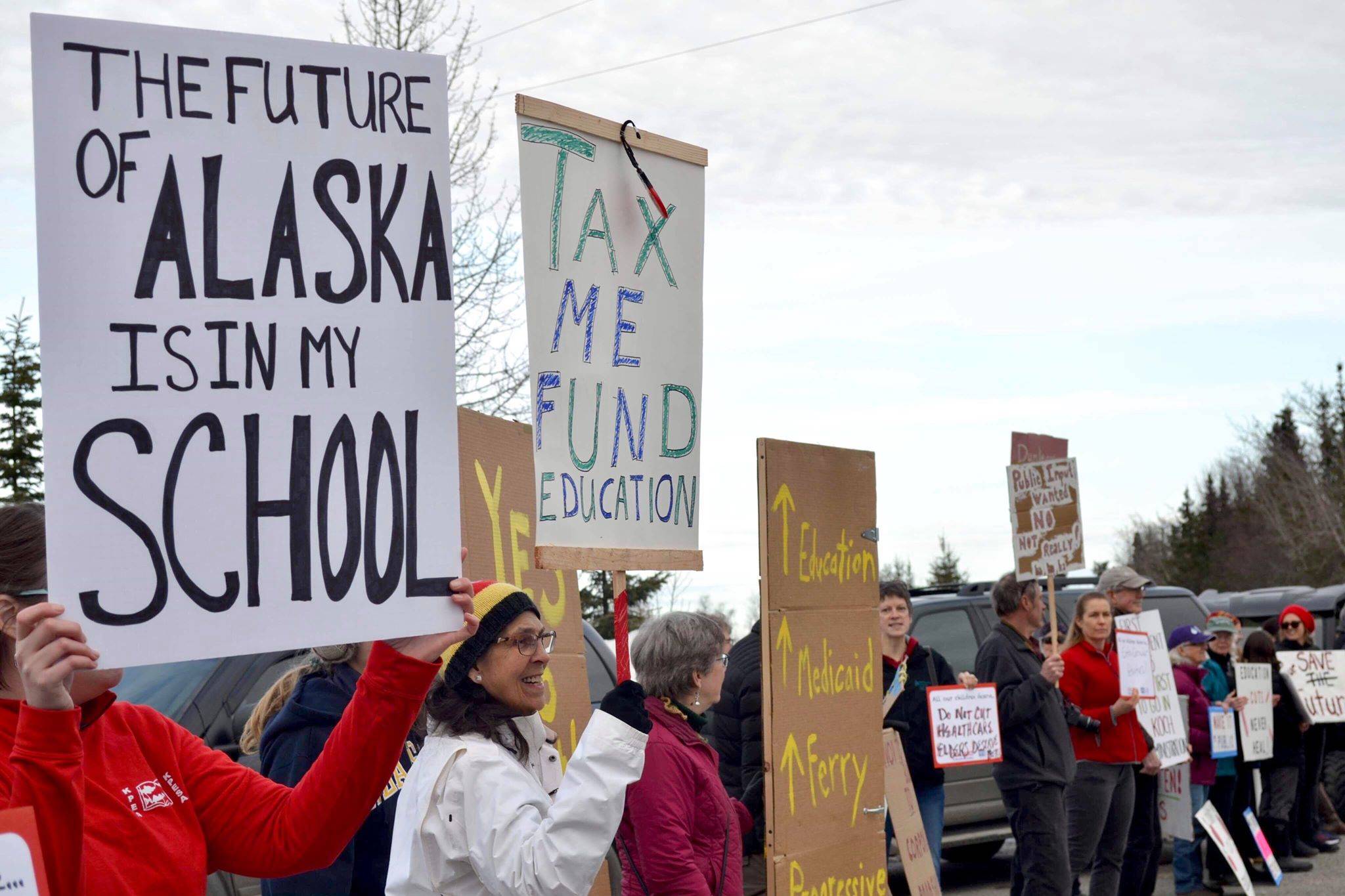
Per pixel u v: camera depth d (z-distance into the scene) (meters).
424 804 2.57
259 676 4.60
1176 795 7.97
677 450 3.53
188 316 1.88
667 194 3.54
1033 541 7.47
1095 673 6.84
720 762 5.27
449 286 2.06
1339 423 55.78
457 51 14.90
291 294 1.96
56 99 1.83
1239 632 11.80
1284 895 8.68
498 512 3.50
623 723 2.56
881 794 4.71
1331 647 13.43
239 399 1.91
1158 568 77.00
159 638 1.82
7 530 1.80
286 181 1.97
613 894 4.91
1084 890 8.20
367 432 1.98
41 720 1.62
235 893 4.23
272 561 1.90
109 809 1.91
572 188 3.27
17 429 19.78
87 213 1.83
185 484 1.85
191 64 1.92
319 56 2.01
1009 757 6.23
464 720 2.65
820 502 4.51
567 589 3.83
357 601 1.95
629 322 3.41
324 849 2.03
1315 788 10.35
